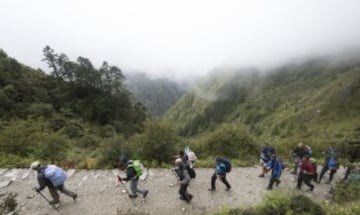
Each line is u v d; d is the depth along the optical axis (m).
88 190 11.65
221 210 9.30
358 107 118.19
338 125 105.06
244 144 20.34
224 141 20.42
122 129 68.38
